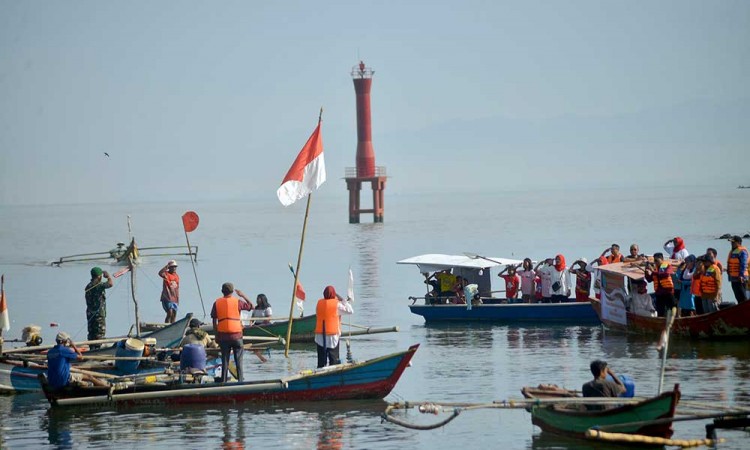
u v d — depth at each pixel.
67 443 74.50
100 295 110.56
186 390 84.81
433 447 70.12
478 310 132.00
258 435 74.75
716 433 69.38
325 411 81.44
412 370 97.62
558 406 71.50
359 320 139.62
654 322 109.31
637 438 64.69
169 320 126.31
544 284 131.00
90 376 88.44
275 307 156.75
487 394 85.38
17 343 126.44
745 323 102.25
